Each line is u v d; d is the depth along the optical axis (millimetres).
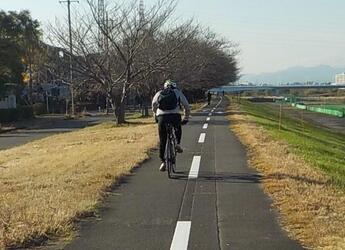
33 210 7441
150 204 8156
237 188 9305
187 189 9328
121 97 31641
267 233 6473
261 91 152125
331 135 42062
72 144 19531
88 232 6633
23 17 55250
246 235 6410
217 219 7184
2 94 49500
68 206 7711
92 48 30781
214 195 8758
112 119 47844
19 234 6273
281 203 7992
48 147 19172
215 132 21656
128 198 8594
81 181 9812
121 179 10312
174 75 38969
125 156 13414
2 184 9914
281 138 19672
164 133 10742
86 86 34969
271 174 10453
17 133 34438
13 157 16297
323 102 114375
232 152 14586
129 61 30359
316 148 19891
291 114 70938
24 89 65188
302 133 30531
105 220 7195
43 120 49500
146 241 6254
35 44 56969
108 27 30734
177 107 10812
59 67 36781
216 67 70688
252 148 15398
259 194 8734
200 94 78688
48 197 8383
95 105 68625
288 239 6215
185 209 7801
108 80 30812
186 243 6145
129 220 7195
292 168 11141
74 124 42594
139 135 20500
